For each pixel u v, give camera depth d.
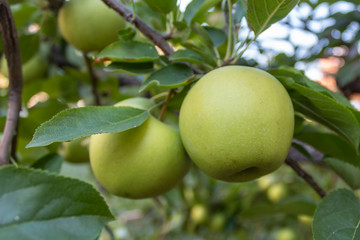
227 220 1.01
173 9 0.45
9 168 0.29
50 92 0.63
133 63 0.42
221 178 0.39
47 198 0.30
